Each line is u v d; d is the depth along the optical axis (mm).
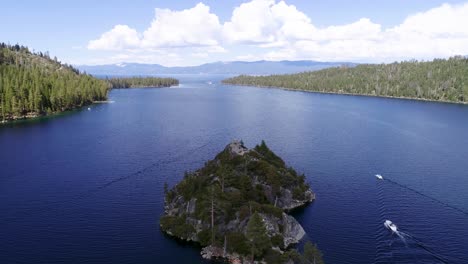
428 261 80938
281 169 118250
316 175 139750
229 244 84312
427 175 141000
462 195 120438
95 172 141875
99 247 86750
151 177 136750
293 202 110312
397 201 115000
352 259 81812
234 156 118250
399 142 198375
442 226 98000
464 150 181750
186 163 155375
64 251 84812
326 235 92688
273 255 80438
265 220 89438
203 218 92312
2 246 86625
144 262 80938
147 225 97875
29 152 169375
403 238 91250
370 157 166500
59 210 107062
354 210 107812
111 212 105750
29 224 98188
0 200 113875
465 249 86250
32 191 121500
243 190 101500
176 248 86875
